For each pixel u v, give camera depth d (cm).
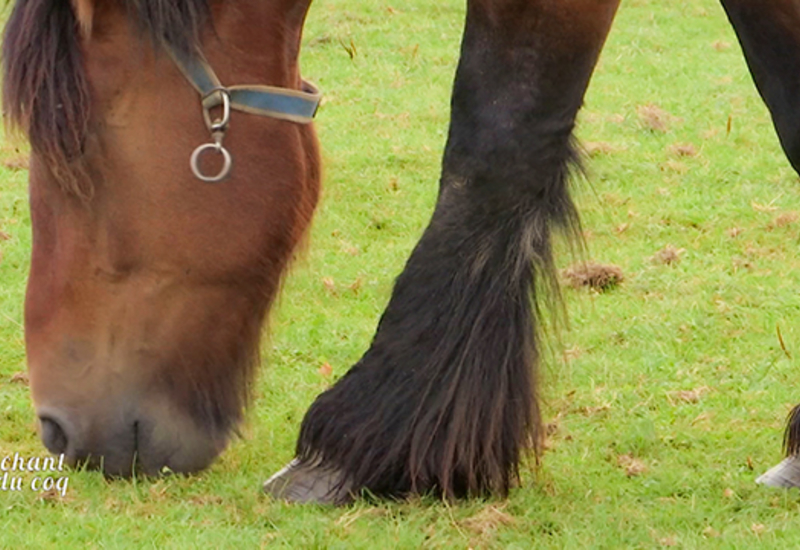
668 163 1540
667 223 1362
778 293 1168
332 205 1381
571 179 695
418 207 1401
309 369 984
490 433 691
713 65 2011
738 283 1186
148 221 666
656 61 2016
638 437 841
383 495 706
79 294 675
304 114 689
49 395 683
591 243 1297
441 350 688
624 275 1196
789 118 750
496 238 683
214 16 666
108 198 665
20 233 1288
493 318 685
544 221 686
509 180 674
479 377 685
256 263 686
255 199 679
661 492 762
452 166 682
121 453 693
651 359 1005
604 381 965
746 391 949
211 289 681
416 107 1759
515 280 685
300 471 720
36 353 685
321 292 1159
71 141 654
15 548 653
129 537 660
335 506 704
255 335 704
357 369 713
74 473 713
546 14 645
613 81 1906
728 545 670
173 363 684
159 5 648
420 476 695
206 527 673
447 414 689
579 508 721
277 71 684
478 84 668
